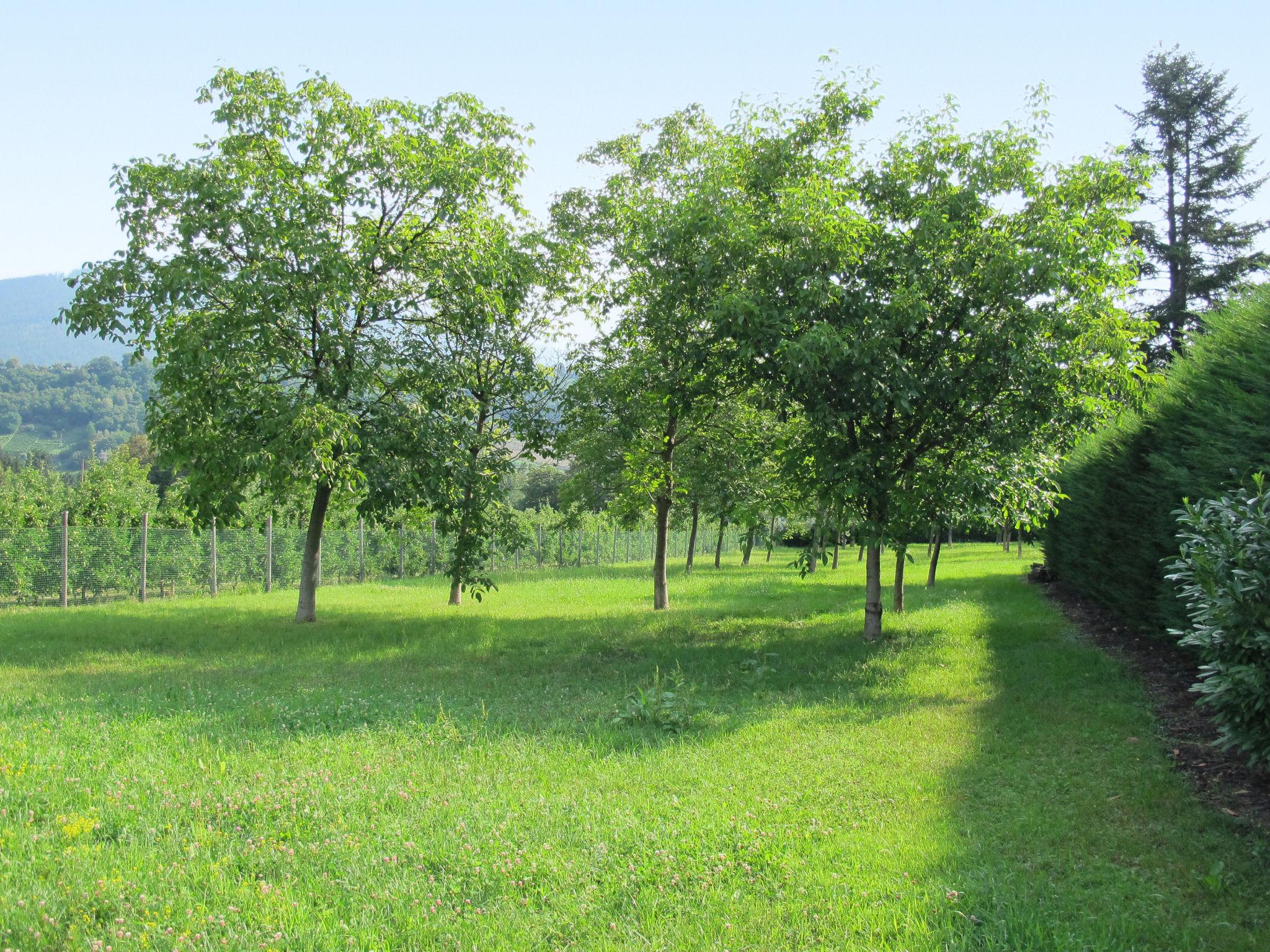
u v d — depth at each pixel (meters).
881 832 4.99
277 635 13.24
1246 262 26.34
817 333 9.67
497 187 15.46
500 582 26.16
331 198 13.91
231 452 13.16
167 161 13.50
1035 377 10.41
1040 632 12.66
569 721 7.73
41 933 3.63
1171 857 4.62
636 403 15.82
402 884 4.20
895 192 11.27
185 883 4.18
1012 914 3.89
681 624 14.53
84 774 5.80
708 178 12.34
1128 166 11.45
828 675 9.91
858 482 10.64
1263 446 6.89
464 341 15.49
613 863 4.47
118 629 13.78
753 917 3.90
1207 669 4.90
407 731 7.20
